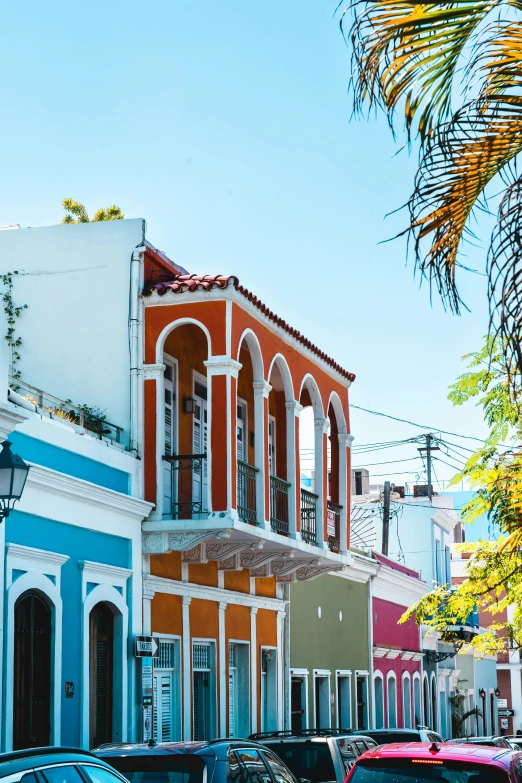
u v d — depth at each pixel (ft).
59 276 59.00
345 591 92.84
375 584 101.71
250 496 67.05
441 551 151.43
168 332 57.26
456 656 143.43
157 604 57.31
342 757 43.75
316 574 74.79
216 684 64.13
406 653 111.75
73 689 48.08
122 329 57.67
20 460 34.99
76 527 49.44
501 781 28.48
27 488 44.98
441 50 21.77
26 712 44.57
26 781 20.33
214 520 55.16
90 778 22.41
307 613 82.43
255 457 61.21
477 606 71.41
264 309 60.75
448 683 138.41
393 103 22.17
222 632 65.72
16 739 43.73
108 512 52.29
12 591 43.01
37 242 59.67
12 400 45.06
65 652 47.65
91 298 58.39
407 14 21.18
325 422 72.18
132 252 58.29
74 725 47.98
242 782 30.66
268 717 73.61
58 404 57.00
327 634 86.89
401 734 49.21
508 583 65.26
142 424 56.85
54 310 58.75
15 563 43.57
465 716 140.36
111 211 86.17
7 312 59.11
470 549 68.03
